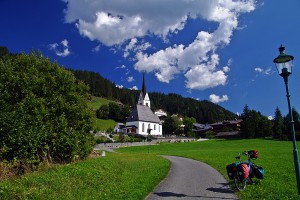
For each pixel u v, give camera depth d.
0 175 16.77
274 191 13.94
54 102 23.52
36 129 20.72
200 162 30.97
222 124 159.25
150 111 141.88
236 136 130.75
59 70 25.22
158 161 30.72
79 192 13.00
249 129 123.75
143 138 111.69
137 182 16.14
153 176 18.75
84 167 19.34
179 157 41.12
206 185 16.22
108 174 18.05
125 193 13.25
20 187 12.56
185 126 148.00
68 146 23.39
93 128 26.77
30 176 15.63
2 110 20.98
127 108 179.62
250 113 126.56
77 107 25.14
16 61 23.94
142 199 12.82
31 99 21.66
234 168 14.72
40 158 21.44
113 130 138.12
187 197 13.21
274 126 119.06
